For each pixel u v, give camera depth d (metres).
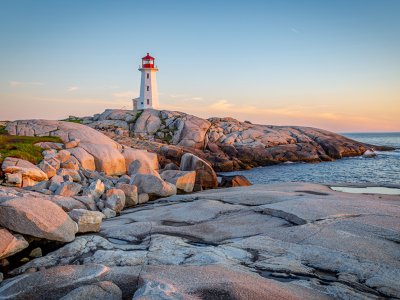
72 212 11.75
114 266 8.81
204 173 25.69
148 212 15.59
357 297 6.98
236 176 27.36
